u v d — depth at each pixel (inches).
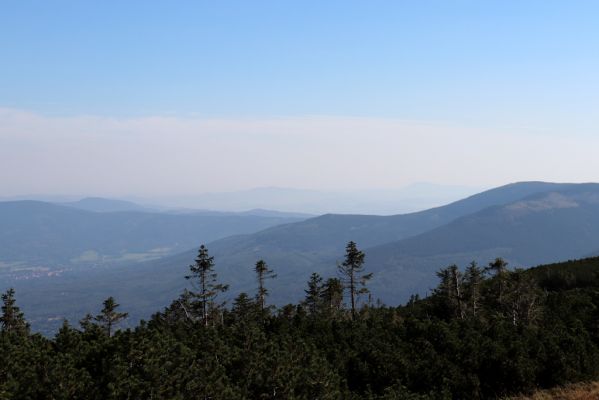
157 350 1042.7
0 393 852.0
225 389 1009.5
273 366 1133.7
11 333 1194.6
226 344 1416.1
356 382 1393.9
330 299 3105.3
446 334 1587.1
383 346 1550.2
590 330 1822.1
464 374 1346.0
